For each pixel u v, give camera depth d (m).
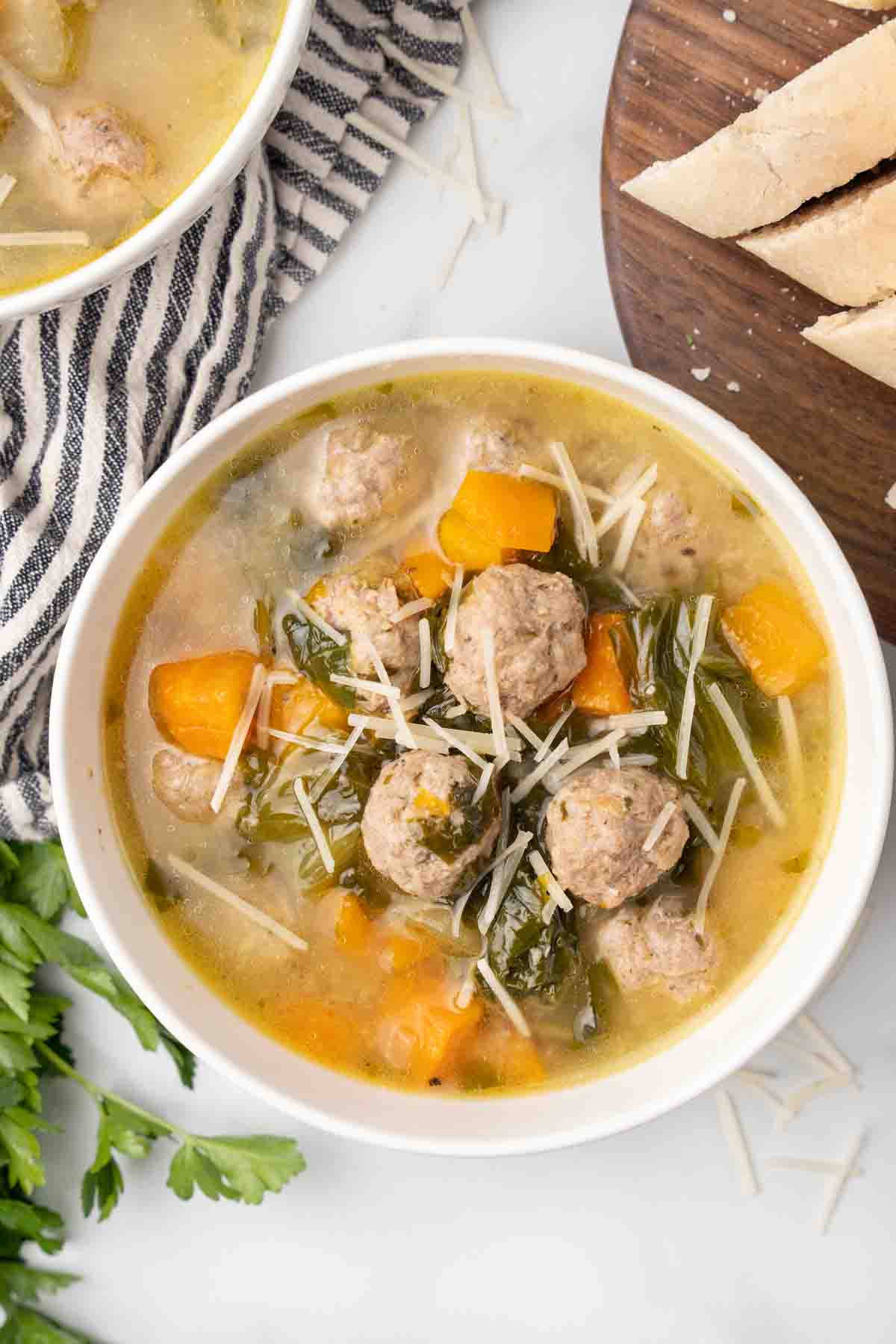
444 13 0.57
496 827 0.51
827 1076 0.57
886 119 0.51
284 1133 0.59
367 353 0.50
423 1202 0.59
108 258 0.50
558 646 0.50
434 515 0.52
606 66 0.57
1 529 0.56
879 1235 0.57
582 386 0.51
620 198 0.54
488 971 0.51
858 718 0.50
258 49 0.52
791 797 0.52
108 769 0.53
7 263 0.52
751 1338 0.58
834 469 0.54
